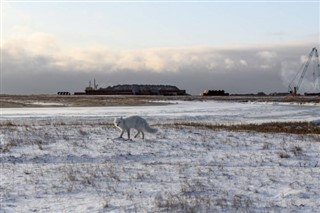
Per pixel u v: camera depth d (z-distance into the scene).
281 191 10.53
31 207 8.99
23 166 13.95
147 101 99.56
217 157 16.36
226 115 46.47
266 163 15.29
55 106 69.19
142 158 16.33
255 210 8.83
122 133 19.97
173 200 9.48
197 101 110.31
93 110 55.56
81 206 9.09
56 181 11.53
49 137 20.05
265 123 34.06
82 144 18.34
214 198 9.78
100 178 11.95
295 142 20.23
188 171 13.13
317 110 62.22
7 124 27.22
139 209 8.81
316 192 10.43
